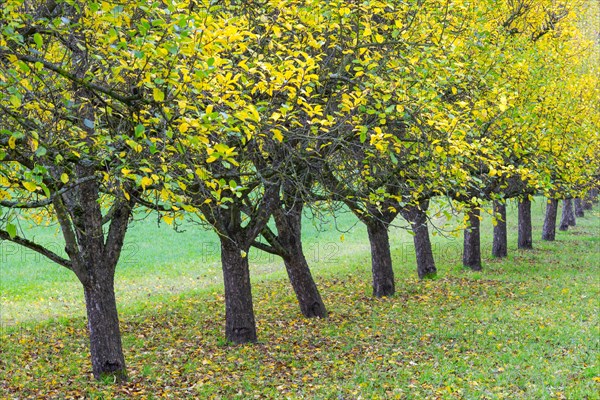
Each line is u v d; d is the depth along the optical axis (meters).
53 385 12.54
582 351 13.60
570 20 23.34
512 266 28.52
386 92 9.52
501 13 19.78
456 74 10.96
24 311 22.30
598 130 20.69
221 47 6.99
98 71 9.55
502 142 13.90
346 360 13.73
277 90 8.30
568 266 28.55
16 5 6.79
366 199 12.23
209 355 14.74
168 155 8.18
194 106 7.14
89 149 8.69
